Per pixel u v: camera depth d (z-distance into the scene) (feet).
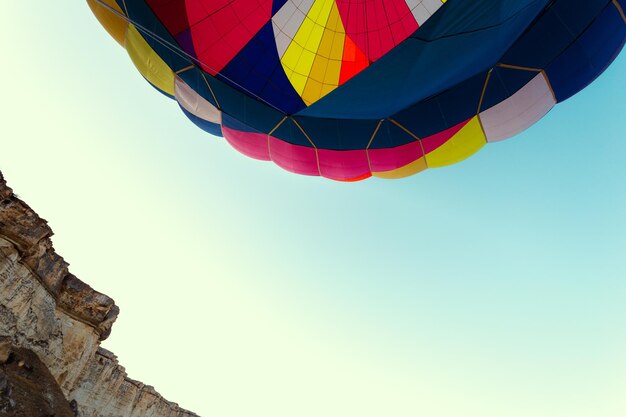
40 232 73.05
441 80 56.39
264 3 54.95
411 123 63.98
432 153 68.59
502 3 45.11
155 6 51.52
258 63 59.00
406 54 50.70
